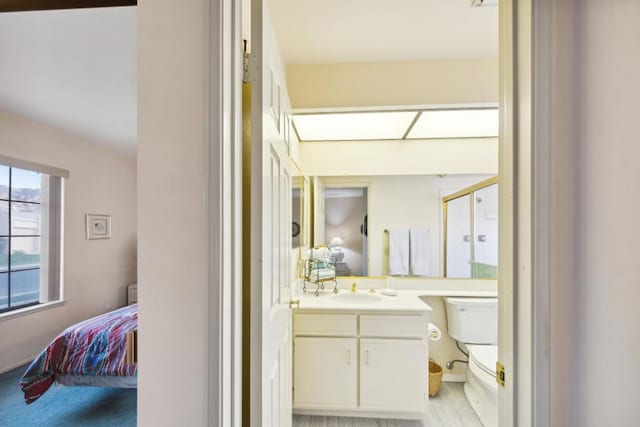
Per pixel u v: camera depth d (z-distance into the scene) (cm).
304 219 257
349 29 160
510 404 75
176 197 71
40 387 198
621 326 68
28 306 300
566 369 68
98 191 373
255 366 82
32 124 295
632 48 69
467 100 189
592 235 69
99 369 199
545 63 69
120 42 172
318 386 204
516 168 75
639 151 69
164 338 70
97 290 370
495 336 232
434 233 255
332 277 242
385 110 195
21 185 296
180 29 72
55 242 324
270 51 96
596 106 69
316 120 216
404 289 254
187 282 70
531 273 70
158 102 72
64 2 82
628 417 68
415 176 256
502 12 80
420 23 156
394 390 201
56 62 193
